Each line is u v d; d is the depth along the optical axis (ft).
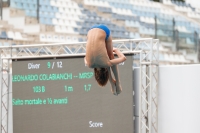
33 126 151.53
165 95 139.85
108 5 304.09
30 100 151.74
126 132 140.15
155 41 140.26
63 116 147.33
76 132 145.79
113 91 51.96
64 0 285.43
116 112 140.97
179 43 325.01
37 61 150.41
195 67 134.00
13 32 246.68
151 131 142.00
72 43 146.20
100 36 47.65
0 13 255.70
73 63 145.48
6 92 159.74
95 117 143.33
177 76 137.59
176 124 137.69
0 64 155.53
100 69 50.24
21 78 152.56
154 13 324.80
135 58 259.60
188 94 135.23
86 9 293.64
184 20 338.54
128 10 312.50
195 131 133.80
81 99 144.77
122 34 302.25
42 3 272.92
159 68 140.87
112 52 50.29
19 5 264.11
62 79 147.02
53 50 251.80
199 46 333.01
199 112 133.08
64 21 277.85
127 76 139.74
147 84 140.56
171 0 341.21
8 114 160.56
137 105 144.25
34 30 259.19
